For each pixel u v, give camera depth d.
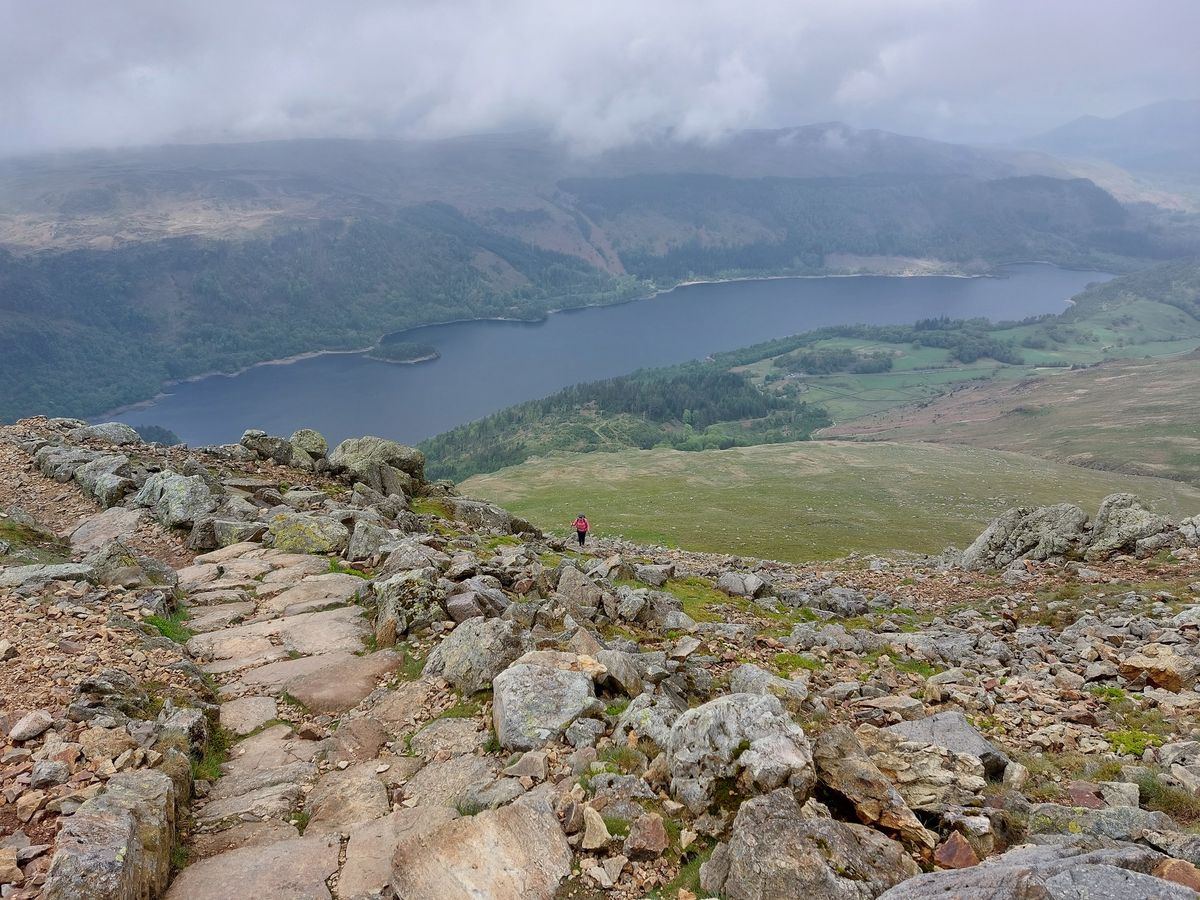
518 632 16.70
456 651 15.93
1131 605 27.70
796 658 21.41
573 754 11.61
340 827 10.52
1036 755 13.36
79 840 8.24
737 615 27.98
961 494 185.38
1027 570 37.72
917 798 10.22
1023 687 18.05
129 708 12.73
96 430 38.44
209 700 14.69
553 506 168.25
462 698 14.79
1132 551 37.00
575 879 8.85
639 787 10.29
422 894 8.48
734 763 9.94
